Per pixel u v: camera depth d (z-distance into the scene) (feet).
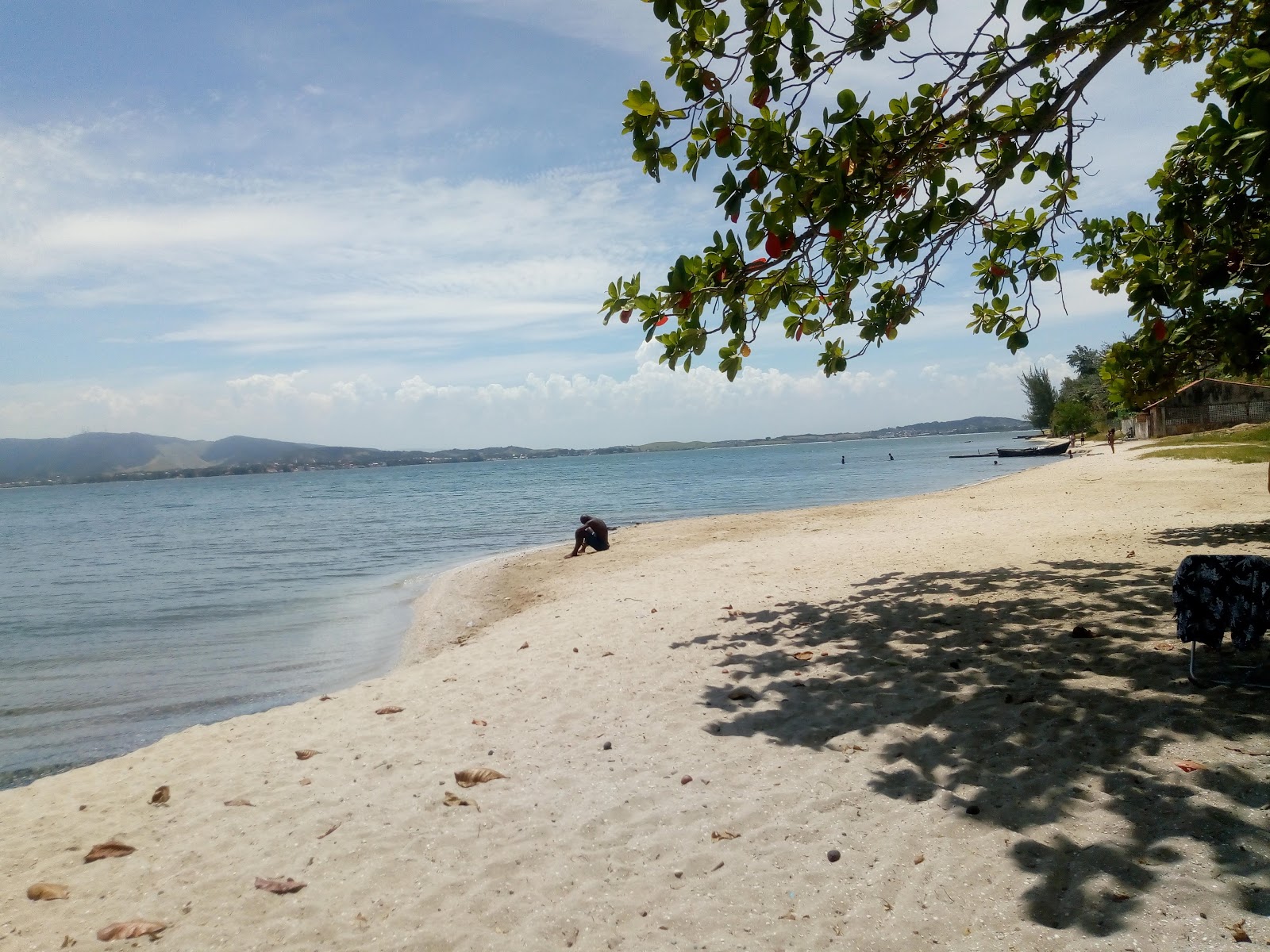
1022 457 257.55
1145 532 44.57
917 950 10.34
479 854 13.93
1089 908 10.77
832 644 25.99
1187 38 26.40
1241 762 14.43
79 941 11.85
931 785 15.14
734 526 78.54
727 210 19.58
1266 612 17.66
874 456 452.35
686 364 20.71
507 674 26.32
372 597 55.67
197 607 54.65
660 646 28.25
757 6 17.99
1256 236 21.76
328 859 14.03
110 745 26.45
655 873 12.88
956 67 19.48
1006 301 25.58
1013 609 27.94
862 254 24.53
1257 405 190.49
